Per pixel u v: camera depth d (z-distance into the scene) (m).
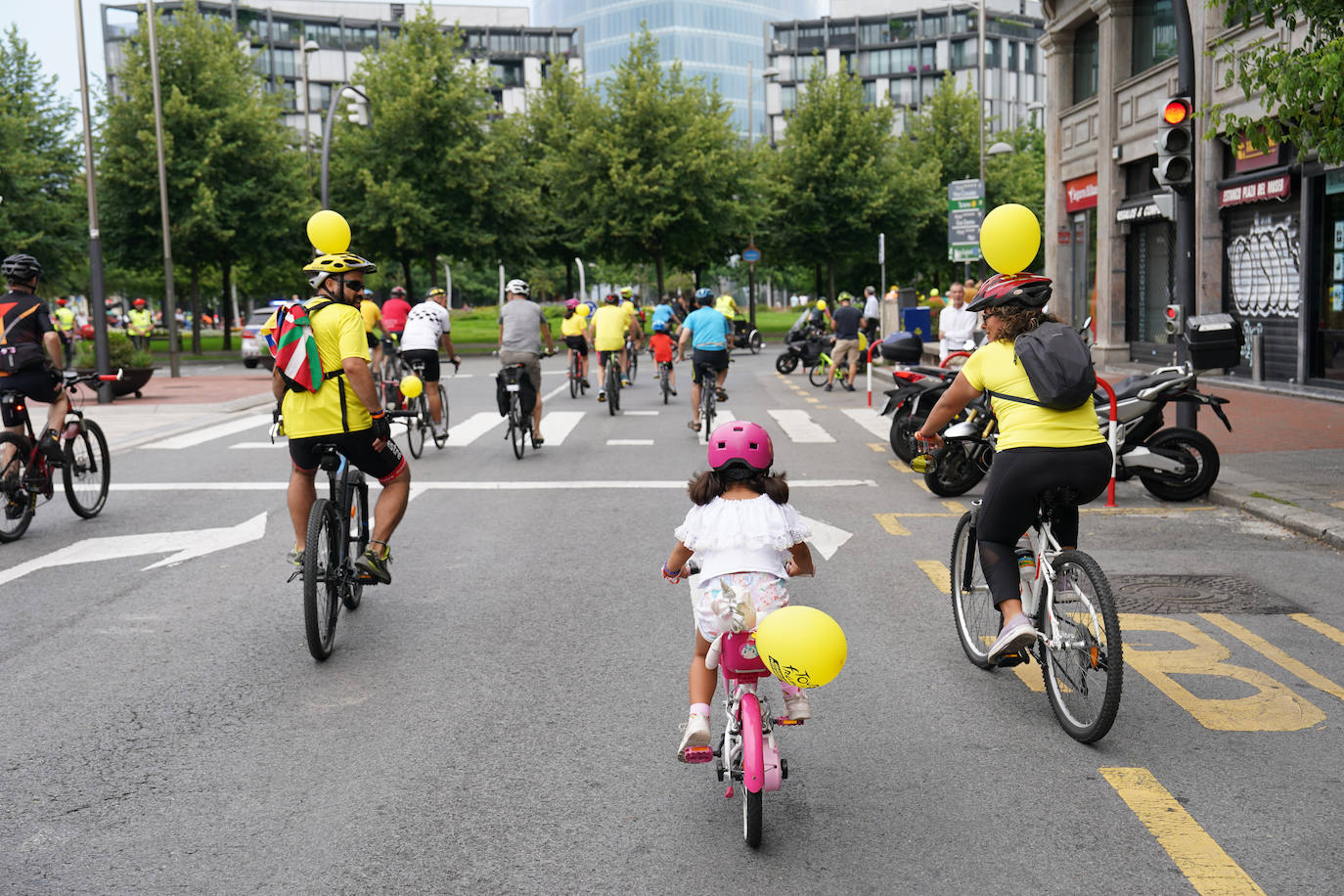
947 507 9.91
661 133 43.59
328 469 6.04
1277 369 18.69
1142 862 3.61
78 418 9.68
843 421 16.86
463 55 42.69
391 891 3.48
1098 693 4.47
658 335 20.44
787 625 3.49
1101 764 4.38
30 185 40.00
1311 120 8.35
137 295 66.38
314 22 104.19
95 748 4.64
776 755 3.79
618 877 3.55
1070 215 27.84
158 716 5.01
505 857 3.69
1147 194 23.48
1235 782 4.21
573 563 7.91
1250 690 5.20
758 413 18.16
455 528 9.19
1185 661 5.61
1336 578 7.22
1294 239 18.14
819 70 49.44
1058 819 3.92
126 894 3.48
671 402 20.70
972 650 5.62
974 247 26.48
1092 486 4.74
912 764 4.41
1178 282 11.02
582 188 45.25
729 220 45.06
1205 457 9.74
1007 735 4.70
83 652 5.97
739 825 3.91
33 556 8.37
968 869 3.58
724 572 3.88
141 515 9.98
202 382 27.45
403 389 6.96
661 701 5.12
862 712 4.98
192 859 3.70
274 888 3.51
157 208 38.72
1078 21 26.31
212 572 7.79
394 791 4.20
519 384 13.16
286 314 5.99
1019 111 112.81
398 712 5.03
